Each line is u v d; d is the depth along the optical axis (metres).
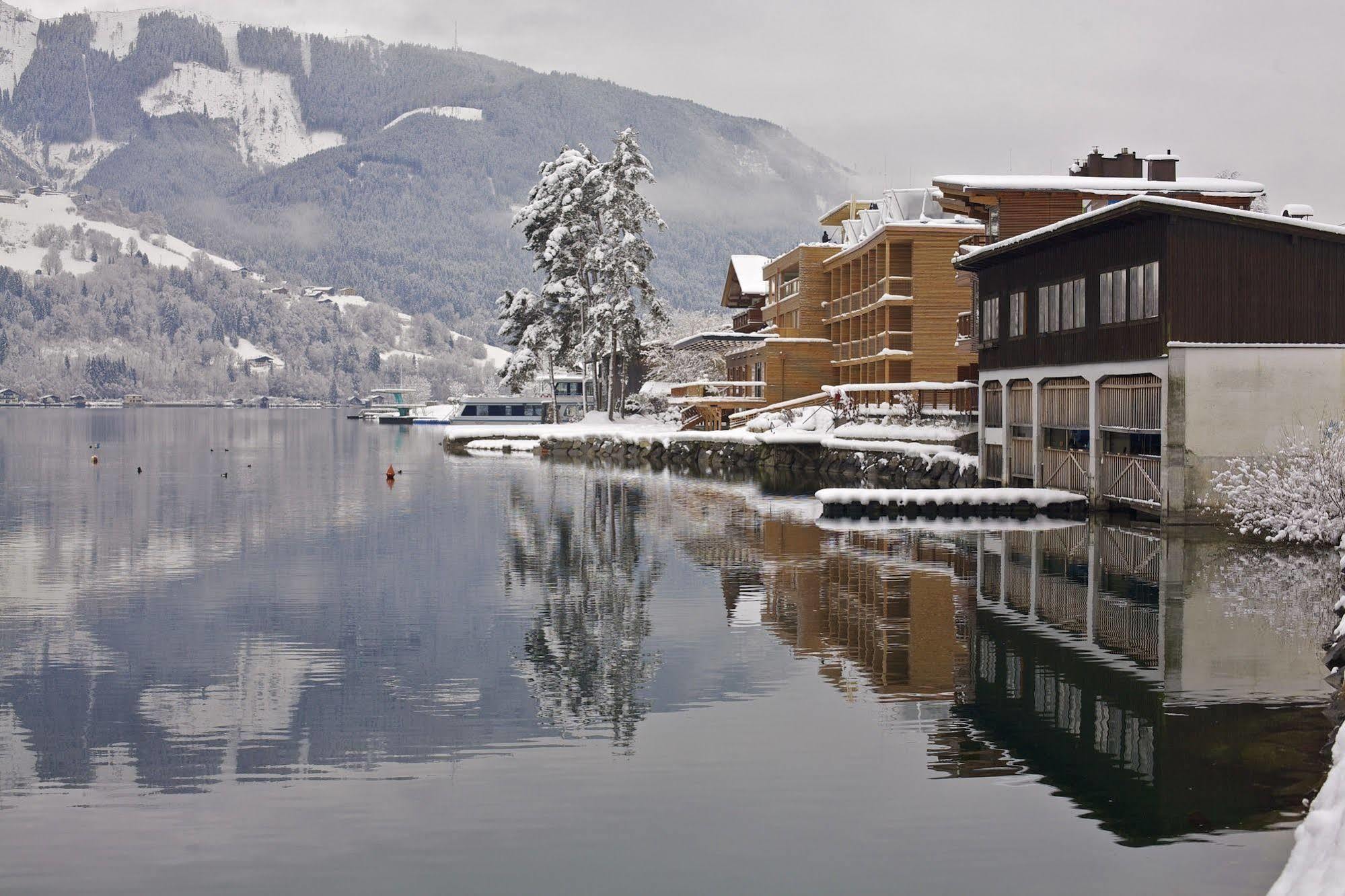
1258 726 14.70
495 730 15.02
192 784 13.19
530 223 98.38
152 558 29.83
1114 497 34.44
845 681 17.12
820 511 39.50
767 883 10.73
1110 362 33.50
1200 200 52.34
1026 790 12.77
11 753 14.24
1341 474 28.17
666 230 95.19
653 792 12.81
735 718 15.37
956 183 51.34
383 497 46.81
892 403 57.31
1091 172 54.59
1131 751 13.88
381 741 14.63
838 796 12.68
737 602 23.06
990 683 16.88
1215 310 30.34
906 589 24.05
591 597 23.88
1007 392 41.47
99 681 17.48
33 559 29.77
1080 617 21.06
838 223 89.44
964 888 10.60
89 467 68.06
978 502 35.78
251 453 85.88
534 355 97.19
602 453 77.69
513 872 10.98
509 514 39.75
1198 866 10.94
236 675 17.83
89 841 11.67
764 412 69.56
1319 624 20.08
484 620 21.66
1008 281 41.19
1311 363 30.50
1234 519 29.48
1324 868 9.12
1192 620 20.52
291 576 26.91
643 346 98.88
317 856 11.32
